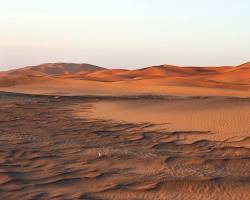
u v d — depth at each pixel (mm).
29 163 10992
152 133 15805
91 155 11984
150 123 18188
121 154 12055
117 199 7973
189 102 25094
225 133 15117
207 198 7934
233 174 9508
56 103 31297
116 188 8609
